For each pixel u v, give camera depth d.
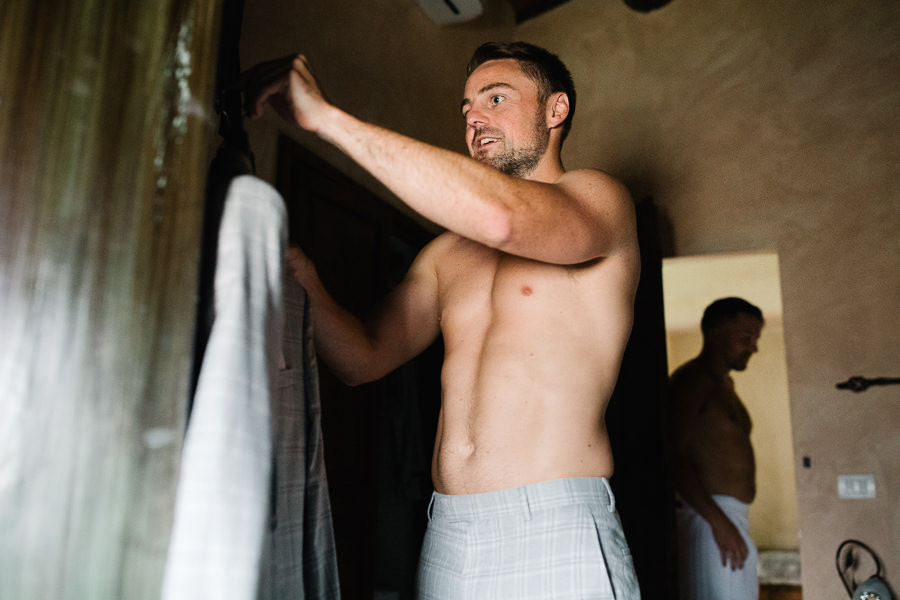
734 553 3.30
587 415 1.17
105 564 0.64
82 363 0.66
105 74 0.72
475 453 1.17
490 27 4.00
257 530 0.72
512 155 1.43
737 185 3.52
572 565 1.07
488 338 1.26
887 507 2.97
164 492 0.68
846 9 3.46
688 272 6.14
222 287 0.78
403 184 0.99
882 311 3.14
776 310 7.17
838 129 3.37
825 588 3.01
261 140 2.13
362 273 2.67
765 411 7.48
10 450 0.62
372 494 2.59
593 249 1.16
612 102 3.90
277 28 2.23
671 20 3.85
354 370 1.30
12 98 0.67
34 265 0.66
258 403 0.76
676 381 3.71
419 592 1.20
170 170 0.74
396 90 3.00
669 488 3.05
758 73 3.59
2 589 0.60
